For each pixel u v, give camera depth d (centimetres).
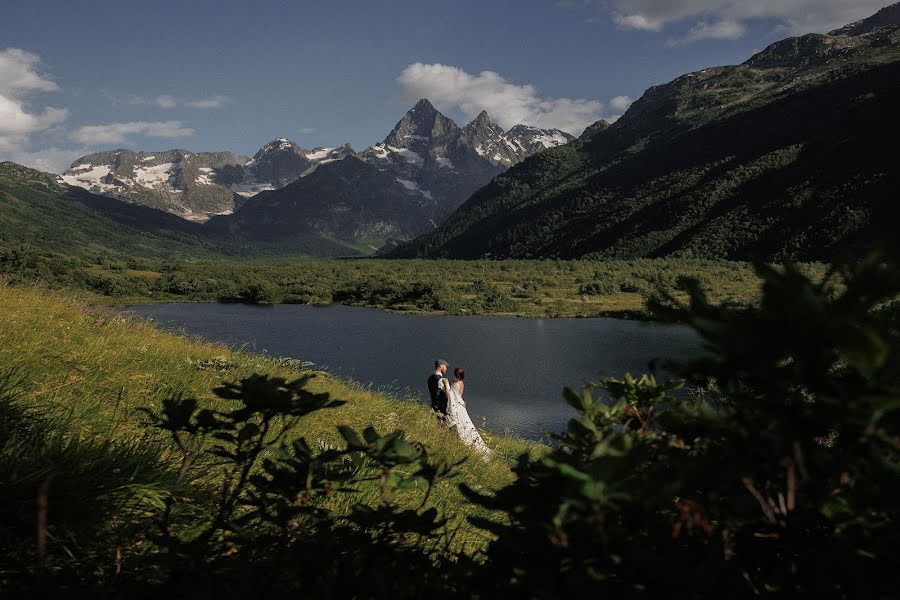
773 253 19700
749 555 95
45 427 327
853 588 82
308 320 10662
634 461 91
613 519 99
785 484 88
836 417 70
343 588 134
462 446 827
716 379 80
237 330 8894
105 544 217
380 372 6262
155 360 700
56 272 12875
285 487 145
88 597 171
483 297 13662
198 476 301
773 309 66
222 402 570
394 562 151
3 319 655
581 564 99
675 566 89
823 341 64
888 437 72
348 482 152
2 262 11338
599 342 8394
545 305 12781
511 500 103
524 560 107
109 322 891
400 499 399
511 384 5962
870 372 65
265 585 138
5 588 171
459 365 6812
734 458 87
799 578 87
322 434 561
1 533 202
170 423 136
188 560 151
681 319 71
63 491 228
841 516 80
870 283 65
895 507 74
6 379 405
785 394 75
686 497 95
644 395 120
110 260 17612
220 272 18200
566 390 123
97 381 527
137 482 270
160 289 14588
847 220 18600
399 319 11112
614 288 14738
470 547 305
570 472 89
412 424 851
